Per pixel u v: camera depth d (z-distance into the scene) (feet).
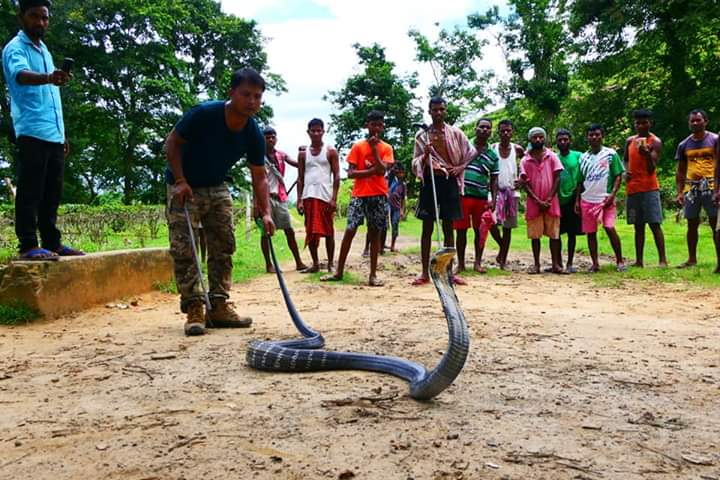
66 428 9.52
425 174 26.78
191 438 8.97
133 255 23.90
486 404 10.43
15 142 19.75
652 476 7.70
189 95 134.92
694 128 30.45
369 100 150.20
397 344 15.19
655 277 28.66
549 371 12.60
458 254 31.94
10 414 10.23
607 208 31.48
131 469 7.97
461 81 147.64
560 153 32.37
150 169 143.02
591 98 101.24
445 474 7.73
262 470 7.88
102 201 148.56
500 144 32.99
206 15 149.69
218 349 14.88
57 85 17.94
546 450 8.46
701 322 18.48
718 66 91.86
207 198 17.48
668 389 11.42
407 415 9.86
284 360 12.69
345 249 27.91
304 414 9.95
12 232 47.96
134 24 127.13
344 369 12.88
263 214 16.80
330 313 20.03
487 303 22.20
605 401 10.64
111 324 18.62
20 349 15.28
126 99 136.05
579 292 25.13
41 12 19.34
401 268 33.94
